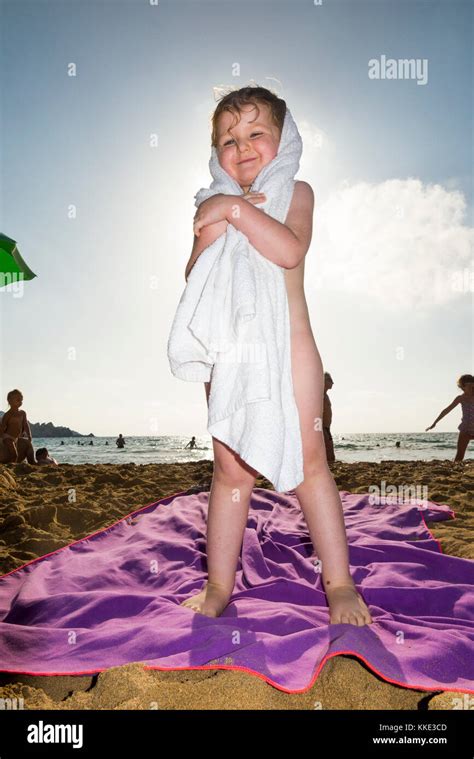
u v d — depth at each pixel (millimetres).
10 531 3562
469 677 1627
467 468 7918
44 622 2096
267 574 2627
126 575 2639
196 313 1974
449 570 2617
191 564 2805
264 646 1645
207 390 2205
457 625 1964
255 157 2137
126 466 8844
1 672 1662
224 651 1663
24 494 5090
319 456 2053
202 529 3393
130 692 1498
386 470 7715
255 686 1506
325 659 1578
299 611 2045
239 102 2137
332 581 2039
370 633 1769
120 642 1781
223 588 2113
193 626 1820
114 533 3443
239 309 1856
